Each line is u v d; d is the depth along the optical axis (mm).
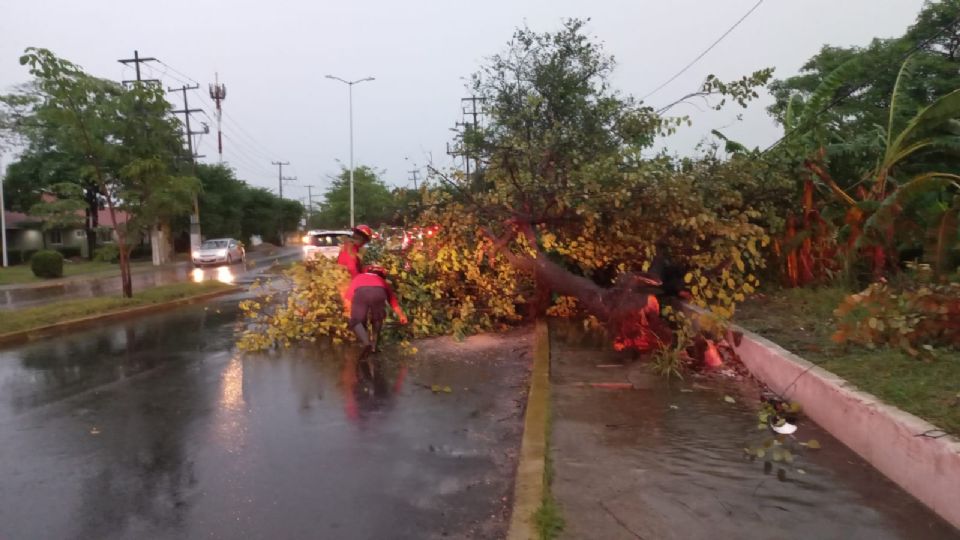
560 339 9594
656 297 9305
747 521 3855
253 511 4258
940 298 5840
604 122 11625
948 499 3748
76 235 48938
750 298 10211
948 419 4164
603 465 4754
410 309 10266
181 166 38656
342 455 5250
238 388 7426
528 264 9391
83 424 6141
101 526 4082
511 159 9289
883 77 17234
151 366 8703
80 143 14359
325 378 7840
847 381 5258
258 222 61125
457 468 4973
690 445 5137
